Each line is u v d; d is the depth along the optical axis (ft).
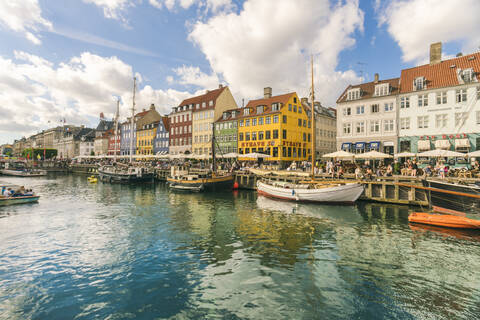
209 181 93.61
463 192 44.09
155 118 267.18
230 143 166.61
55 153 339.36
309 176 80.94
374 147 109.81
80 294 24.48
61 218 54.49
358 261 31.63
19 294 24.48
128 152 268.62
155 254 34.17
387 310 21.95
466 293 24.59
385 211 58.23
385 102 108.27
